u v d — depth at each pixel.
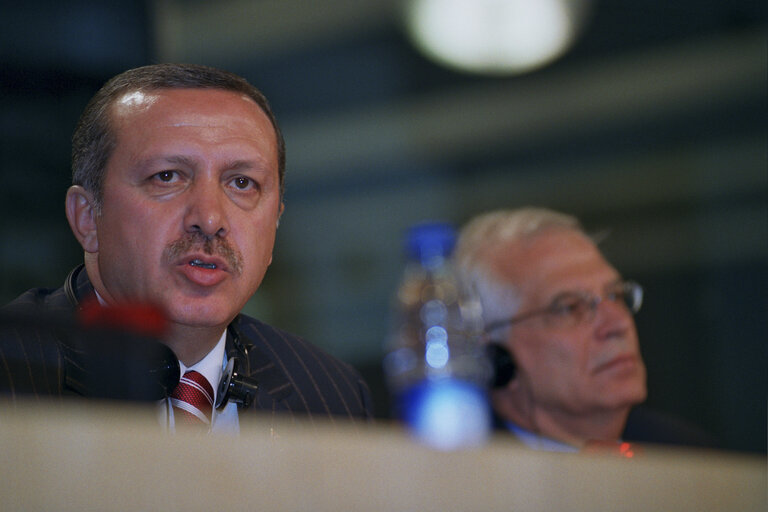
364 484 0.72
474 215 9.84
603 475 0.89
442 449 0.77
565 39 8.19
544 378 3.09
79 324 1.03
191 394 1.85
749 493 1.06
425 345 3.78
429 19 7.71
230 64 7.97
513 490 0.81
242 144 1.95
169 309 1.86
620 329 3.13
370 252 9.98
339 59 8.12
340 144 9.16
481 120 8.95
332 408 2.20
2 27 3.57
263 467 0.67
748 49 8.23
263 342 2.27
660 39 8.27
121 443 0.62
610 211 10.02
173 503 0.63
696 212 9.88
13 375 1.39
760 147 9.17
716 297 9.91
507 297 3.21
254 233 1.96
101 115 2.00
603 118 9.04
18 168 3.58
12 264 3.57
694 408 9.56
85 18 3.72
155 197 1.90
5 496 0.59
